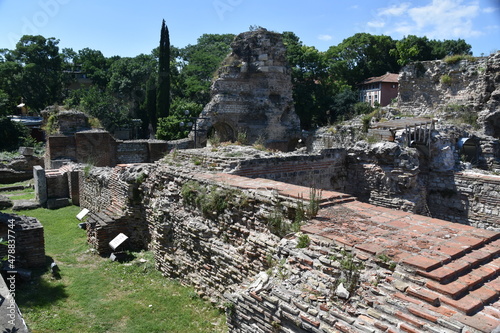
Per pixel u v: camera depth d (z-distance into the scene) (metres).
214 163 11.09
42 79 48.53
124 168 13.64
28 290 9.33
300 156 12.90
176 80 56.91
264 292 5.44
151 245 11.73
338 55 53.22
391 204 13.93
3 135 39.84
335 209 6.96
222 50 65.12
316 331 4.57
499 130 22.00
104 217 12.75
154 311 8.52
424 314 4.05
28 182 26.12
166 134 40.62
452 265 4.74
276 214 7.20
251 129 38.34
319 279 5.17
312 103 47.53
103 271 10.78
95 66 62.25
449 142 16.00
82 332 7.67
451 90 26.38
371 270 4.92
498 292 4.38
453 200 14.77
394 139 16.41
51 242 13.45
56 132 28.17
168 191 10.70
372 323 4.28
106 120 45.28
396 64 52.34
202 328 7.84
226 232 8.46
